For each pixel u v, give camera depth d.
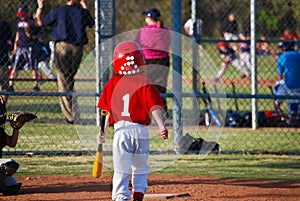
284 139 34.34
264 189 21.95
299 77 38.34
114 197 17.75
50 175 24.53
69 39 33.38
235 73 66.50
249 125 38.88
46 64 43.88
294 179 24.08
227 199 20.17
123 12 67.62
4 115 20.53
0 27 35.41
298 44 47.78
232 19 58.31
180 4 29.20
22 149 29.31
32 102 44.62
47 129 34.84
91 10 38.62
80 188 21.94
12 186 20.52
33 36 40.19
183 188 22.00
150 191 21.42
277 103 39.34
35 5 39.19
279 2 55.97
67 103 34.38
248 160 28.58
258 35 66.56
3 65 35.41
